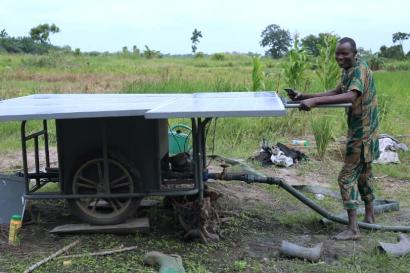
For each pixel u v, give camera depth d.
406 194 6.81
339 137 10.18
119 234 5.06
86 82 22.88
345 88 5.04
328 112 11.70
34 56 44.84
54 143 9.70
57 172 5.72
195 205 4.92
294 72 12.82
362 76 4.82
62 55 42.22
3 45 61.56
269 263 4.50
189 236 4.91
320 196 6.59
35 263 4.41
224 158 8.00
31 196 4.95
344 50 4.89
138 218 5.25
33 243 4.88
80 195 4.91
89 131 4.91
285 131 10.52
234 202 6.25
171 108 4.33
